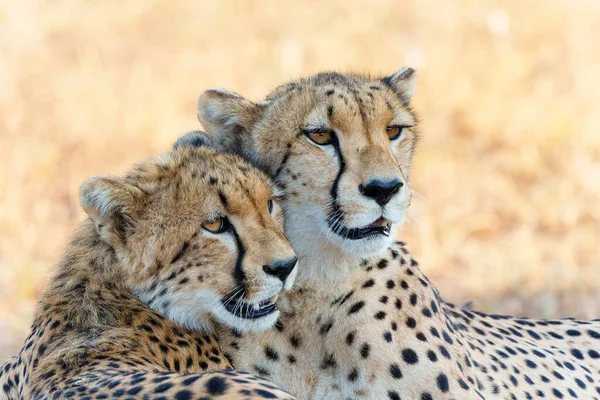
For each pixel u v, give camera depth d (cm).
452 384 886
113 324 821
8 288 1452
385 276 899
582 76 2172
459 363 912
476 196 1759
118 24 2614
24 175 1766
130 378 692
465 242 1641
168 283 844
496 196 1759
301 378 891
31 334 866
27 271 1453
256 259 840
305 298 887
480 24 2567
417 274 932
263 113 933
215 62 2306
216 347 876
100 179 833
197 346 850
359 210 867
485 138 1939
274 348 887
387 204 875
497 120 1977
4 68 2191
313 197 891
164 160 879
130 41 2516
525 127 1958
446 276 1524
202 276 844
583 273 1492
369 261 895
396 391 873
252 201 853
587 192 1739
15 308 1403
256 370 886
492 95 2067
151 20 2675
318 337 889
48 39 2505
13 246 1568
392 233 894
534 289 1459
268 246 843
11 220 1616
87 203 837
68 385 723
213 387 653
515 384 1006
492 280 1487
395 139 943
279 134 911
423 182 1773
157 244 841
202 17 2652
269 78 2197
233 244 845
